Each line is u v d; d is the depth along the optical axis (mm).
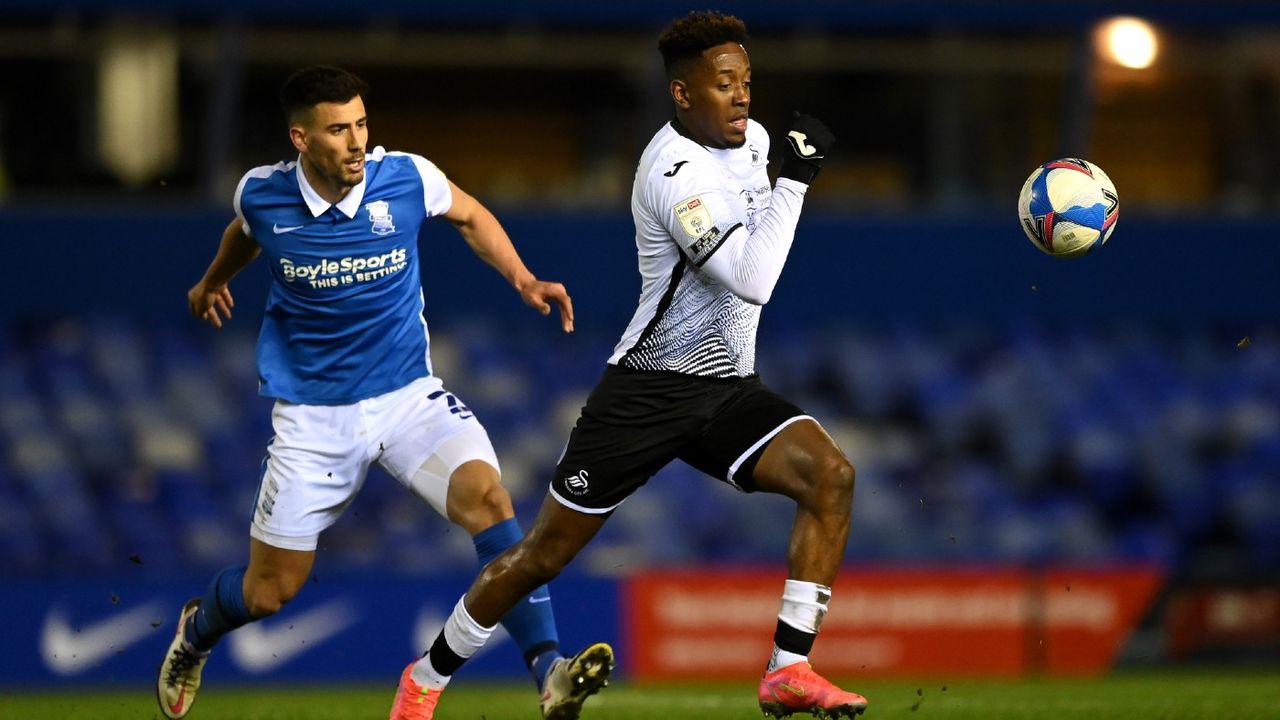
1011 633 40500
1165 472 61469
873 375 63625
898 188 59812
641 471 17516
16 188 57125
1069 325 64750
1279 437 62250
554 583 39531
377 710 27312
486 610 17828
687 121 17188
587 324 62625
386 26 57562
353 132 19672
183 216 57500
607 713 24938
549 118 59906
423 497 20828
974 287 59250
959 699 28641
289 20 57094
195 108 57625
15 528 55250
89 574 54094
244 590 21109
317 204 20359
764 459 17188
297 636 39156
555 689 17281
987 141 59656
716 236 16531
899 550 57781
